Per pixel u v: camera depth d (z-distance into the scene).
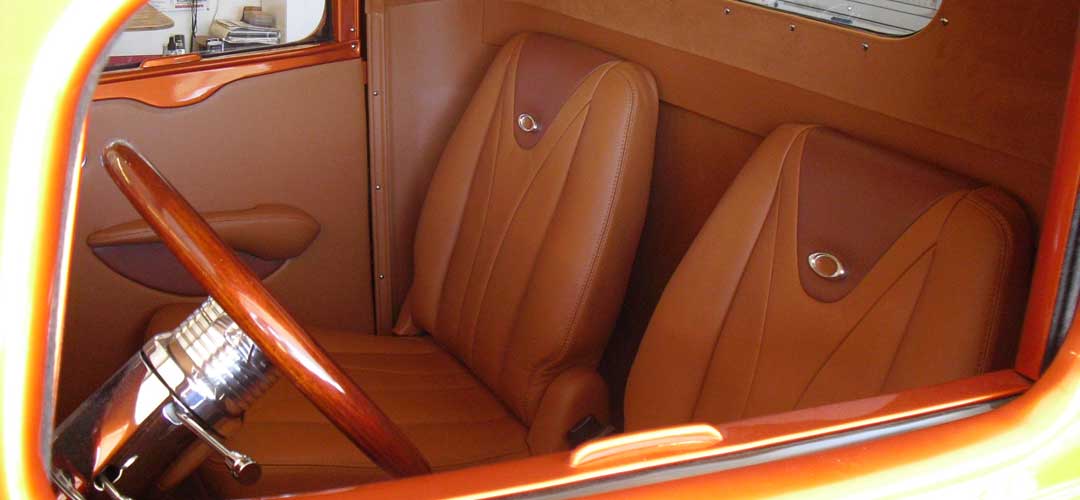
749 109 1.57
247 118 1.94
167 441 0.91
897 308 1.19
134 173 0.94
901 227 1.21
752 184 1.39
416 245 2.00
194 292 1.96
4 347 0.53
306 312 2.14
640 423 1.44
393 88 2.07
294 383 0.88
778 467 0.74
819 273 1.28
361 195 2.13
